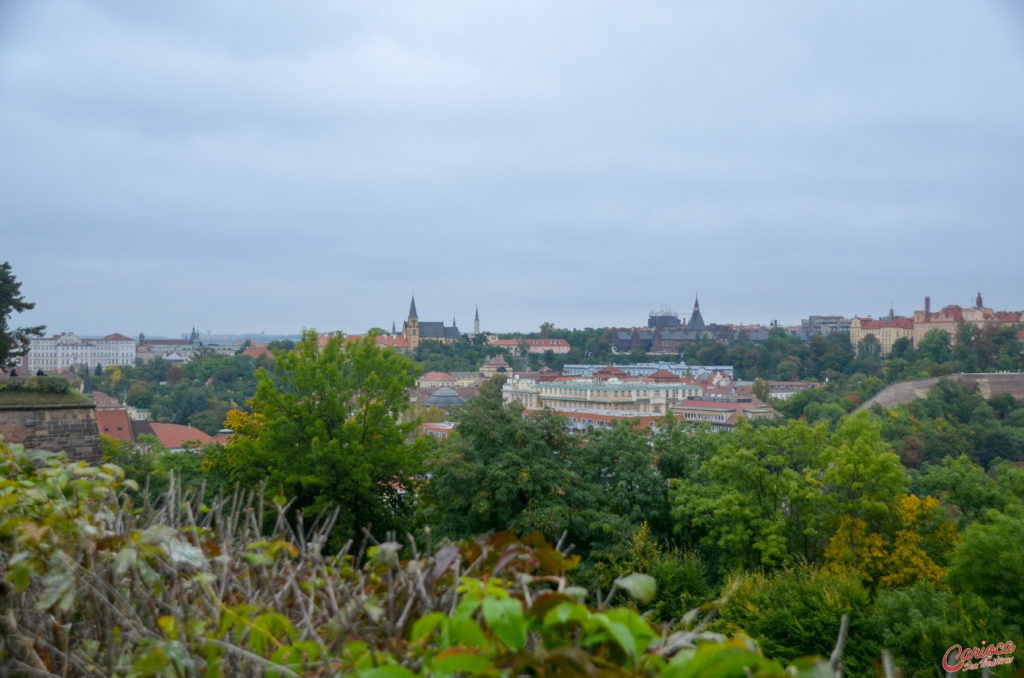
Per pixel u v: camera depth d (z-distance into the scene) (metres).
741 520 33.47
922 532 33.16
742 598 26.69
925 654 21.98
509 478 31.22
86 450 32.16
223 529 5.51
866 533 33.12
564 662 3.11
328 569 5.06
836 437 35.59
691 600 27.98
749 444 36.22
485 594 3.78
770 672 2.83
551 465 32.62
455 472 31.20
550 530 29.50
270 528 27.16
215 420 152.00
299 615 5.04
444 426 99.62
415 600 4.52
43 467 6.05
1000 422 138.88
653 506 37.06
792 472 34.00
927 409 141.38
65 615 4.82
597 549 31.98
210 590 4.32
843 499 33.59
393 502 34.38
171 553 4.47
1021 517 29.16
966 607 23.27
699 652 2.96
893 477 31.59
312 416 31.83
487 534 4.92
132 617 4.31
